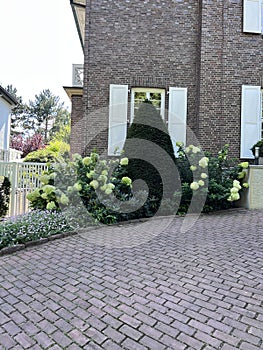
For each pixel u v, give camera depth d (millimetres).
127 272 3691
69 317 2680
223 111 10336
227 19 10391
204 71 10273
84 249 4652
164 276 3549
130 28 10414
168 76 10523
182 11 10586
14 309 2830
